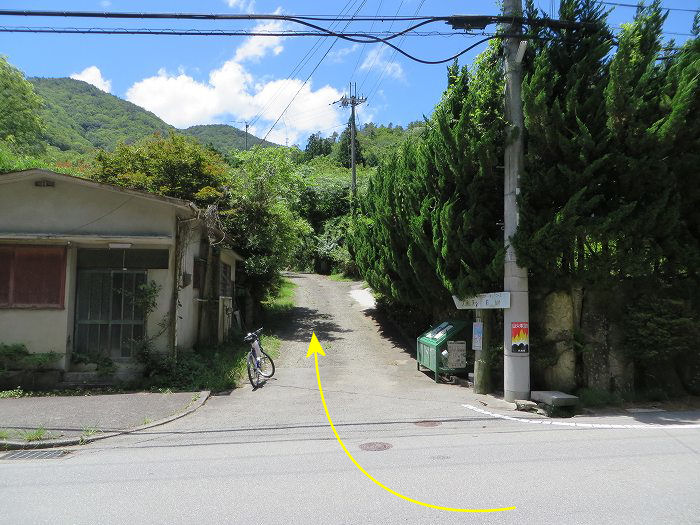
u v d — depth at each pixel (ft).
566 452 20.79
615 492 15.78
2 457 22.17
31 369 35.50
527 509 14.44
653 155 29.53
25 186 37.32
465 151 35.14
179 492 16.56
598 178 30.86
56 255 36.86
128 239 36.68
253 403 32.76
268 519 14.12
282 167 68.44
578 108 31.14
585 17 32.63
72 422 27.45
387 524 13.61
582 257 32.45
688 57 30.37
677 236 32.24
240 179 62.08
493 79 34.73
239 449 22.44
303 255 127.85
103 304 38.01
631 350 32.65
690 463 19.07
